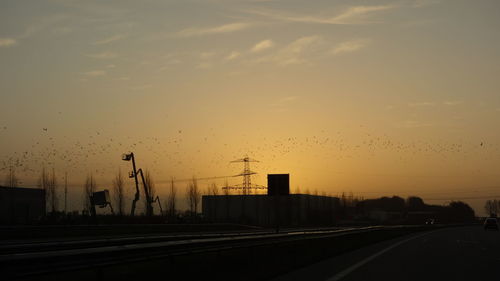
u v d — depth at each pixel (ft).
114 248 44.80
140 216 260.62
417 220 534.37
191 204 339.36
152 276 50.19
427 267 69.46
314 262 77.77
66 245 73.82
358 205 479.00
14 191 226.38
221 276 53.78
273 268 63.52
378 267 69.51
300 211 375.66
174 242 55.57
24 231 139.54
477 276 59.00
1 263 33.22
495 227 295.28
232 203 367.66
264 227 286.46
